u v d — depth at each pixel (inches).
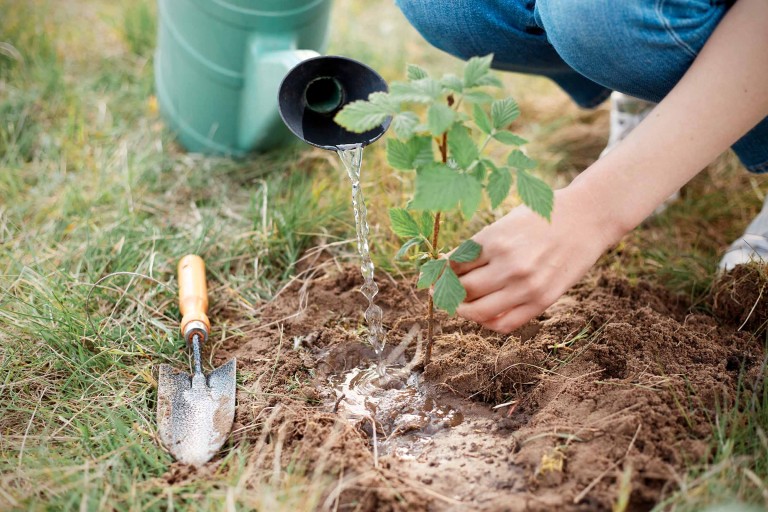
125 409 66.9
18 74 113.9
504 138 53.8
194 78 97.7
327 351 74.9
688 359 67.7
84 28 128.1
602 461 57.1
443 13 78.3
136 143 104.8
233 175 101.2
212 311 80.9
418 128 51.9
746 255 75.6
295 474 59.0
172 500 57.7
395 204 92.3
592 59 64.5
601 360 68.1
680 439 59.4
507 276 56.8
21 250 85.7
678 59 61.9
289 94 70.6
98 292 79.7
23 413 67.1
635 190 55.9
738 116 55.1
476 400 68.2
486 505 55.9
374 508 56.8
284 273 86.2
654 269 84.4
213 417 66.1
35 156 102.3
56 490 58.0
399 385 70.8
